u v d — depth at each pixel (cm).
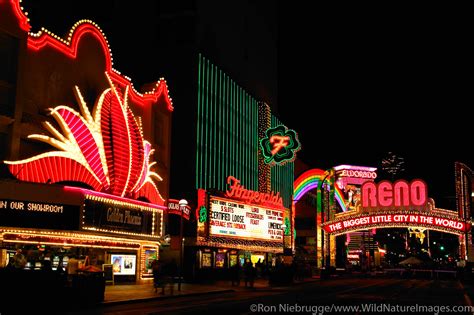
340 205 8519
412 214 5797
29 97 2838
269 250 5688
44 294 2030
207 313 1873
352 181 8894
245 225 5241
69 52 3142
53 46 3028
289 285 4144
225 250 5116
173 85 5538
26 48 2788
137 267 3678
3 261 2577
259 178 6869
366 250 9362
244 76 7094
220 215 4850
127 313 1956
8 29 2692
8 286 1917
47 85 2962
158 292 3022
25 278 1970
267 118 7300
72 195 2933
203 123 5600
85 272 2336
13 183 2648
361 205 5991
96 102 3256
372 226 5891
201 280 4528
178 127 5425
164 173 4178
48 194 2805
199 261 4656
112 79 3544
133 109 3822
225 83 6319
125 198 3428
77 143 3022
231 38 6731
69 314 1972
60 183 2988
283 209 6112
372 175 8962
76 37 3200
